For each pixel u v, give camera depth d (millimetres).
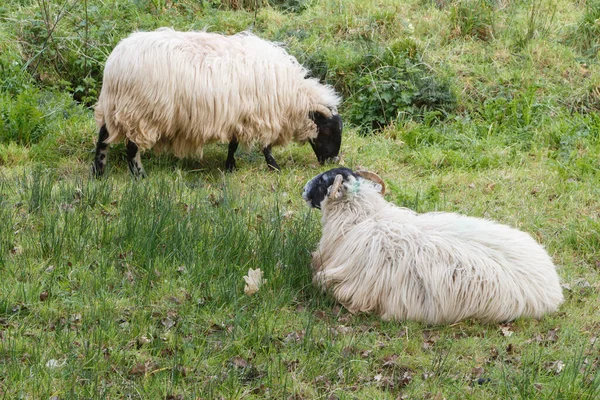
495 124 11117
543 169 9961
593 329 6332
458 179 9539
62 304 6195
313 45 12539
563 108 11602
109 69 8836
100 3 13203
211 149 10344
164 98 8727
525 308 6266
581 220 8422
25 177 8547
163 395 5168
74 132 10172
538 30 13320
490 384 5484
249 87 9117
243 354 5730
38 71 11898
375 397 5301
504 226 6793
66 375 5277
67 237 7168
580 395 5297
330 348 5781
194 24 12898
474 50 12859
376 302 6285
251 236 7535
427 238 6270
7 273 6590
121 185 8844
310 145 10891
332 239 6691
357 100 11820
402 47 12281
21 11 12727
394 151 10523
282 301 6434
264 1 14109
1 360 5414
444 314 6156
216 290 6500
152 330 5922
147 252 6953
